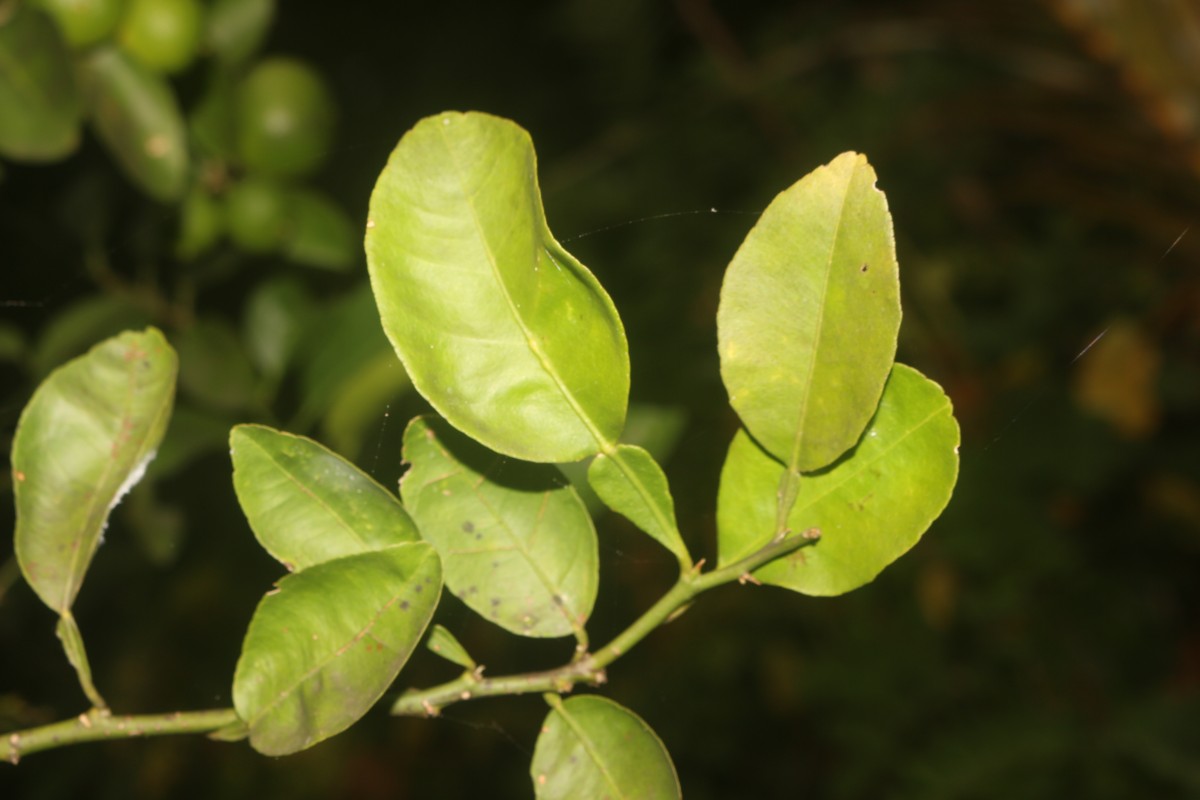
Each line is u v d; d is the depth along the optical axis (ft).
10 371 3.14
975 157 5.50
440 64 8.13
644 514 2.05
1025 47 4.67
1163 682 4.83
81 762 5.26
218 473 4.20
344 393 2.86
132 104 2.66
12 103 2.52
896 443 2.03
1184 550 5.00
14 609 4.02
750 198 6.09
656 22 6.44
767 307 2.00
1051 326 5.18
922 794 4.43
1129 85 4.23
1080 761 4.47
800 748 5.57
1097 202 4.94
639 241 6.05
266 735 2.00
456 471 2.12
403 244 1.98
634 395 5.46
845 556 2.03
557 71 7.90
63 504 2.16
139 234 3.07
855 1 6.09
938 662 4.96
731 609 5.56
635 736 2.08
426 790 6.13
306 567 2.01
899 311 1.96
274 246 3.04
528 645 6.05
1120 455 4.94
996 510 4.88
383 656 2.00
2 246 3.31
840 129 5.72
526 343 2.01
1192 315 4.92
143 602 5.56
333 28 7.94
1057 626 4.91
